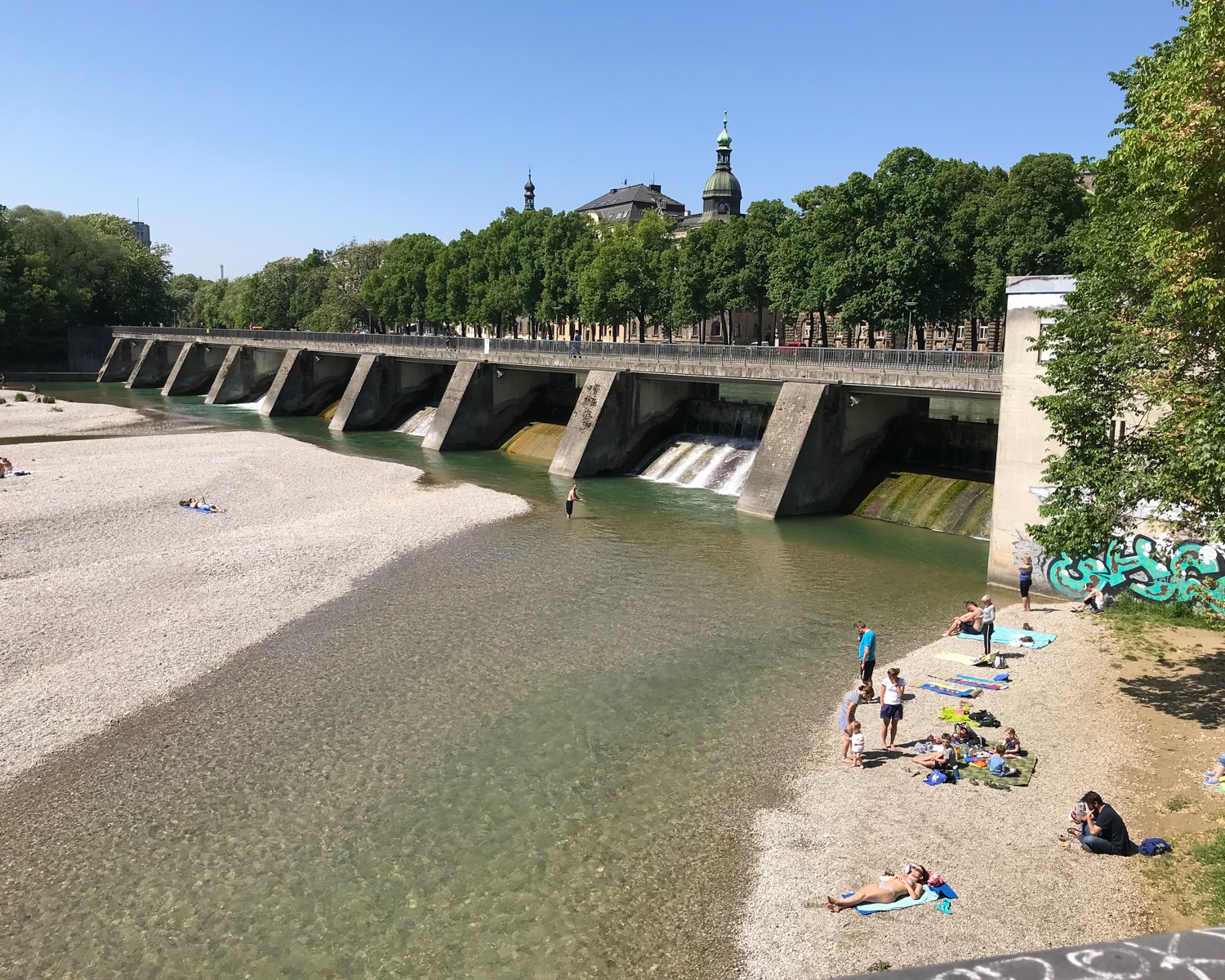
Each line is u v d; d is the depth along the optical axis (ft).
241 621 105.91
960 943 50.78
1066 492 79.46
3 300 435.12
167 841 63.62
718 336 463.83
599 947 52.70
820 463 170.40
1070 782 68.44
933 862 58.80
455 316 409.28
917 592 121.19
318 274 553.64
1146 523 105.29
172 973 51.37
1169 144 61.98
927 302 225.15
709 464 203.72
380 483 194.39
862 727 80.33
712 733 79.56
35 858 61.72
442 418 256.93
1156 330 73.67
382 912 56.18
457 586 122.72
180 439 250.98
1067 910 53.16
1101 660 92.27
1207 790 65.57
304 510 164.96
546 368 241.55
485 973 50.80
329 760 74.90
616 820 65.87
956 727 76.64
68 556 129.70
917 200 220.23
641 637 103.96
